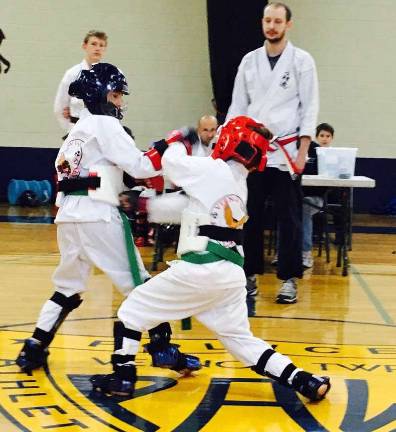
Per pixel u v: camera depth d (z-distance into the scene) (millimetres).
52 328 3686
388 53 11344
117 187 3566
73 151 3541
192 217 3252
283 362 3299
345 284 6359
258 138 3342
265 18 5387
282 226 5473
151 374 3691
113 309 5129
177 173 3311
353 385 3576
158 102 11539
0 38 6383
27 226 9234
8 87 11508
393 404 3311
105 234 3496
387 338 4562
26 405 3191
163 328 3578
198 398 3336
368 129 11469
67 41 11438
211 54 10422
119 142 3465
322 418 3113
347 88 11406
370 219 11008
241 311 3332
